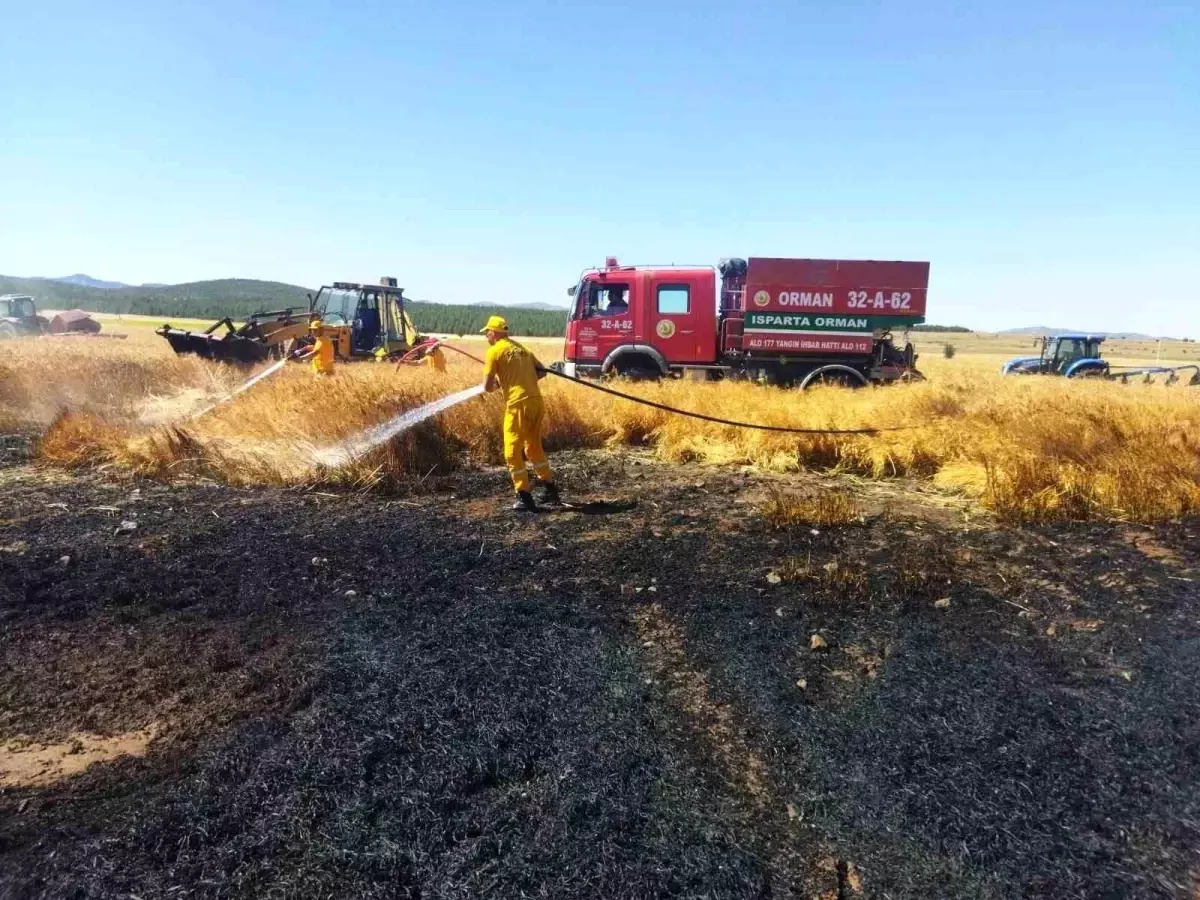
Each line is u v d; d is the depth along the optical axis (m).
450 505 6.78
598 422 10.06
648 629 4.21
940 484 7.80
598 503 6.88
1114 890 2.35
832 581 4.86
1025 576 5.01
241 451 7.64
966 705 3.39
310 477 7.28
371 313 22.42
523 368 6.61
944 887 2.38
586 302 15.09
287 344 19.52
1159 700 3.38
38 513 6.11
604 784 2.79
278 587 4.70
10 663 3.72
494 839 2.51
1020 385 13.96
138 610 4.34
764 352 14.60
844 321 14.37
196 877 2.33
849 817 2.69
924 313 14.23
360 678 3.53
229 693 3.44
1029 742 3.11
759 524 6.20
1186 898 2.32
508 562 5.22
